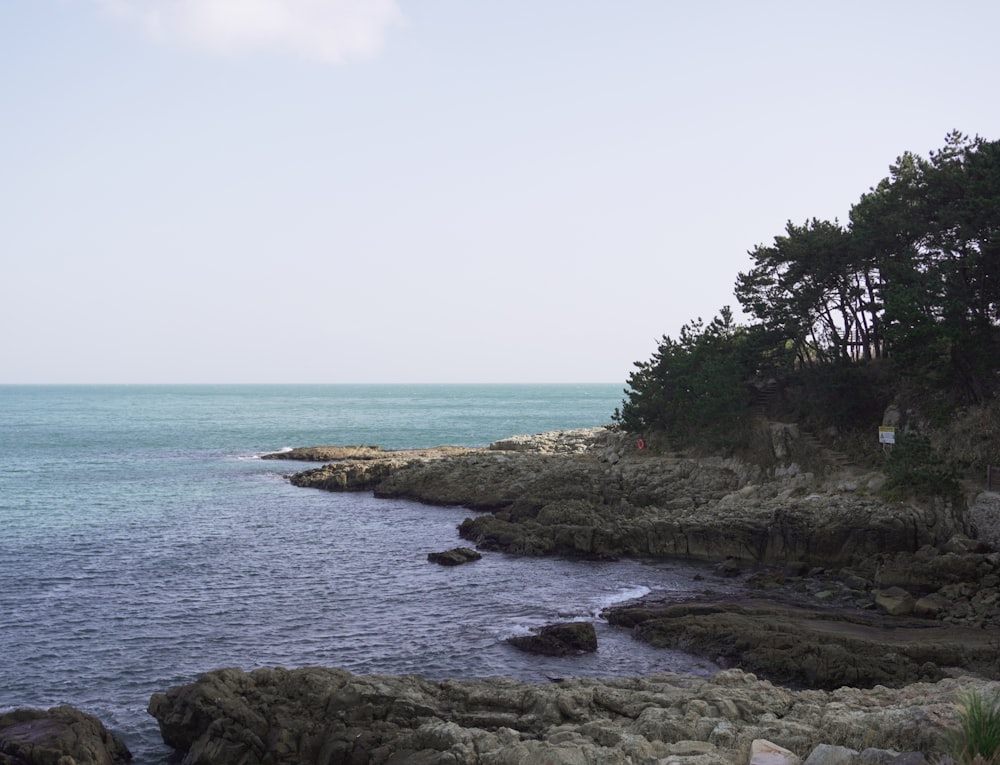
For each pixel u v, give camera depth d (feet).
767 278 211.41
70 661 101.65
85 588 137.18
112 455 386.11
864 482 162.09
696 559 159.53
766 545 155.02
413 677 82.69
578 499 197.67
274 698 77.25
